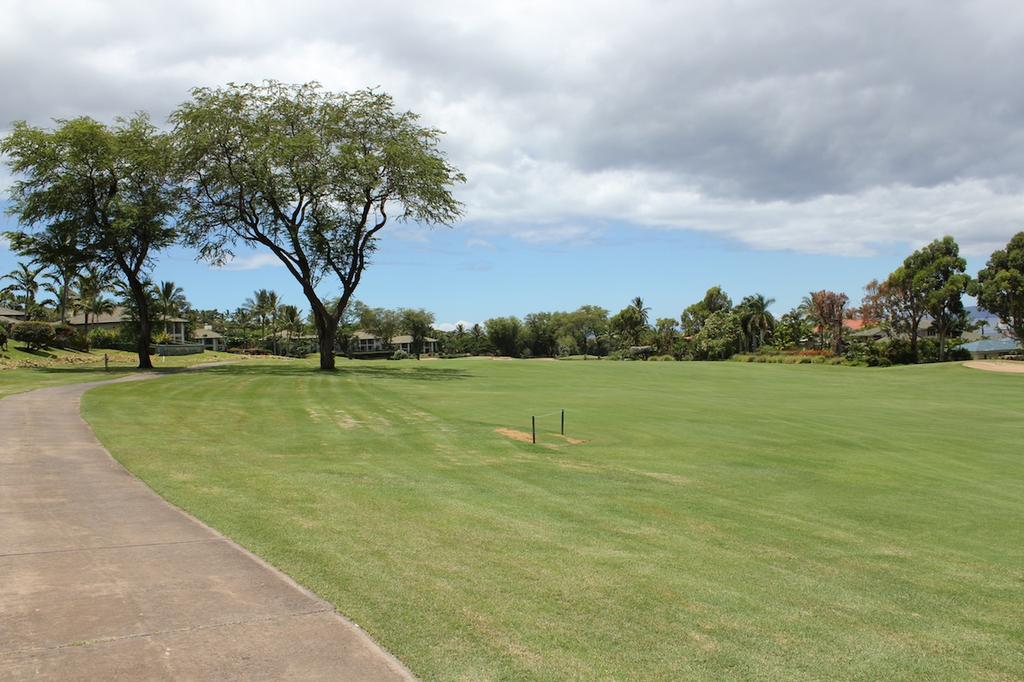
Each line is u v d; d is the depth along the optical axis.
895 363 69.38
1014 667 5.26
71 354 60.56
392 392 27.64
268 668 4.08
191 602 5.04
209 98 37.81
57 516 7.38
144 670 3.98
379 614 5.10
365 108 39.22
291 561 6.22
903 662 5.17
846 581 7.29
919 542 9.41
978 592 7.27
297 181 38.88
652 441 17.34
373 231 42.75
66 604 4.91
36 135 38.06
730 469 14.25
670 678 4.48
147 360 43.22
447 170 40.22
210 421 17.44
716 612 5.86
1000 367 54.34
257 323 126.38
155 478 9.83
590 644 4.92
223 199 40.75
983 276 70.38
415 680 4.08
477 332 139.75
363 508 8.80
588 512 9.72
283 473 11.09
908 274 71.19
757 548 8.42
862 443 18.52
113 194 41.22
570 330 141.38
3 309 85.44
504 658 4.54
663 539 8.45
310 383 30.59
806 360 72.94
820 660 5.05
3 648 4.19
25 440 12.48
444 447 15.15
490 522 8.57
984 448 18.64
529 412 22.14
